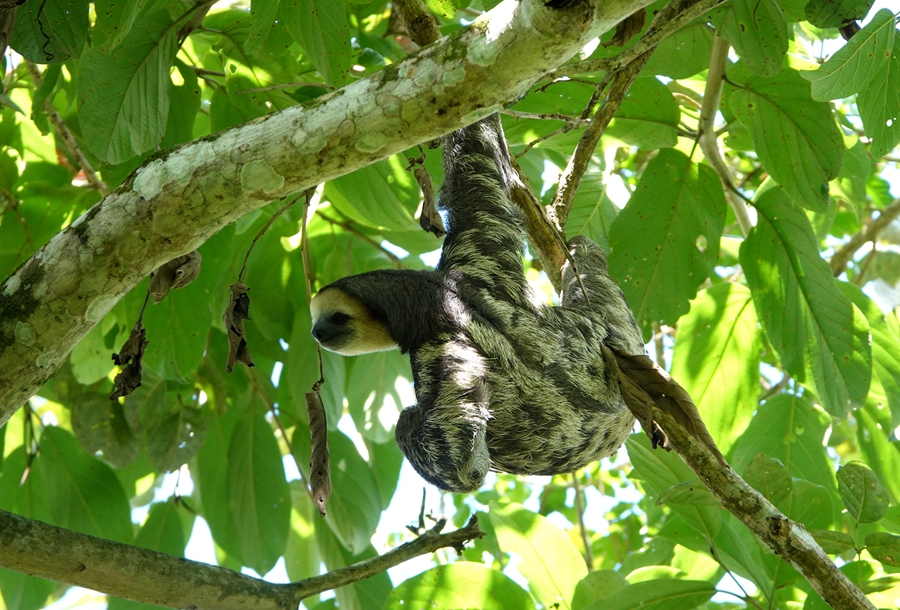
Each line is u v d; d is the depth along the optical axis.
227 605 8.12
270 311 14.25
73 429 13.91
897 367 13.48
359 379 14.48
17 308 7.11
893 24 8.37
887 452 13.95
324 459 7.64
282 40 10.15
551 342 8.69
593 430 8.64
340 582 8.69
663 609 9.74
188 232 6.96
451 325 8.76
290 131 6.54
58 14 9.84
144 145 10.21
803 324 11.78
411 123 6.32
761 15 9.50
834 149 11.02
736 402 13.15
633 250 11.59
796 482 9.35
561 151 12.19
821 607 9.47
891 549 8.88
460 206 9.94
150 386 14.32
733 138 12.72
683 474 9.93
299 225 14.18
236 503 14.05
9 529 7.61
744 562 10.54
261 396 14.76
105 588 7.87
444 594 10.41
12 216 13.05
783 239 11.83
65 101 13.79
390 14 14.61
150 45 9.95
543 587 11.11
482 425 7.92
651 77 11.26
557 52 5.71
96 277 7.06
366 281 9.46
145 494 17.55
